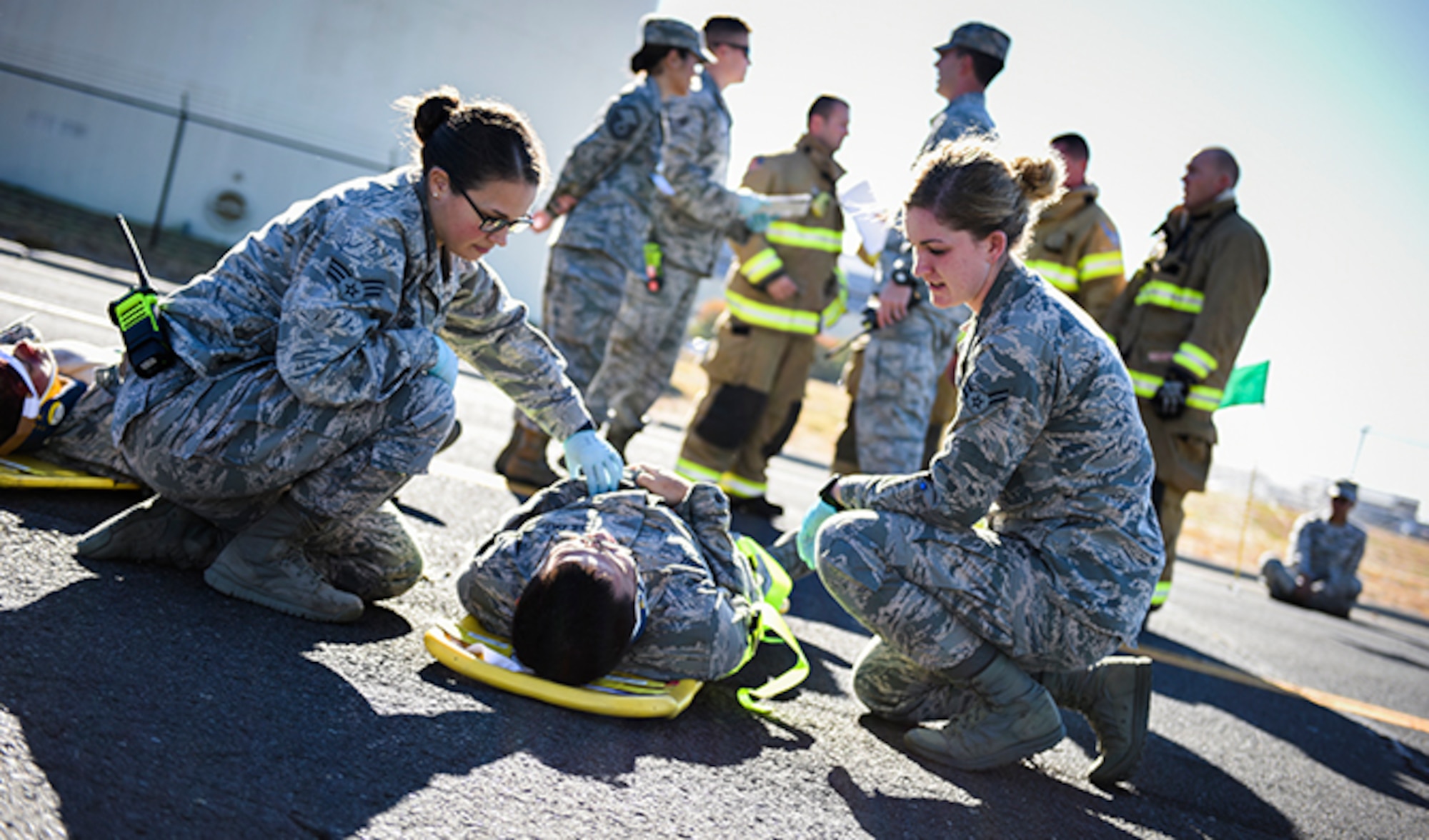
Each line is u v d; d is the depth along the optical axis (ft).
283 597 8.05
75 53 55.42
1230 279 16.07
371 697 6.82
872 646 9.23
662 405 45.06
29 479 9.16
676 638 8.17
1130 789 9.05
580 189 16.02
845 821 6.67
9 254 33.01
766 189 18.40
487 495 14.83
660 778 6.62
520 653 7.66
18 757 5.02
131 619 7.09
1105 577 8.04
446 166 7.59
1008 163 8.04
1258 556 50.96
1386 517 59.82
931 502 8.14
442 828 5.32
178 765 5.35
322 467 8.01
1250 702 13.99
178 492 8.03
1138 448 8.21
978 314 8.29
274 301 7.94
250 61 56.44
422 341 8.07
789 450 46.01
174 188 56.24
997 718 8.23
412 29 57.62
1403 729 14.80
